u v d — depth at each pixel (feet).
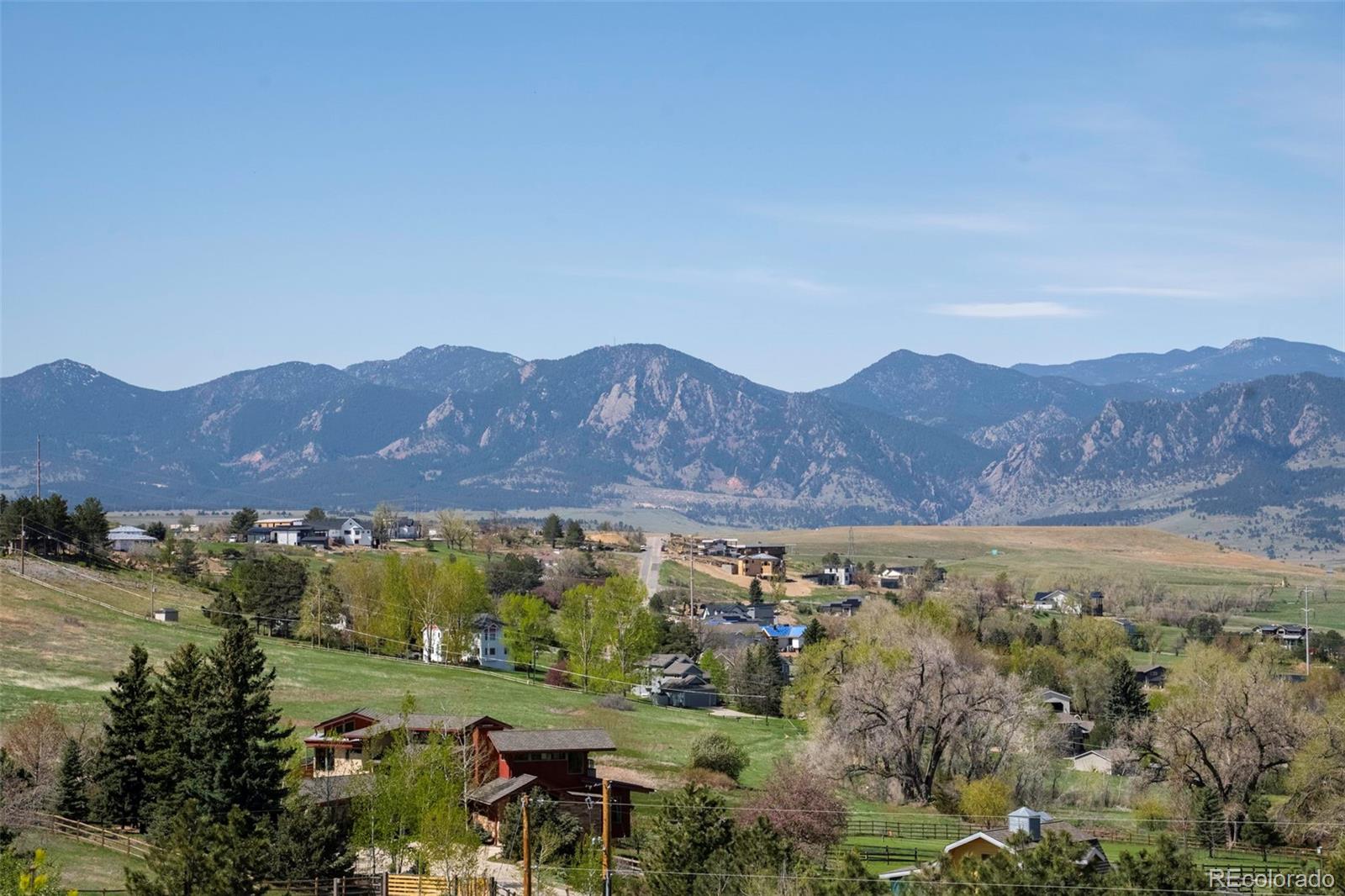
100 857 240.53
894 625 529.45
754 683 545.85
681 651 651.66
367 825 249.55
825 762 376.48
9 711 358.64
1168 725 355.36
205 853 194.18
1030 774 369.50
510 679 538.47
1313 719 353.51
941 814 350.84
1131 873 216.54
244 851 199.31
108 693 395.75
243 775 261.03
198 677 275.80
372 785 263.70
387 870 253.24
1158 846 224.74
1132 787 375.45
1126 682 522.06
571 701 492.95
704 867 229.45
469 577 594.65
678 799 244.22
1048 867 216.13
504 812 279.28
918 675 382.42
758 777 384.27
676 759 392.27
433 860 232.53
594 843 260.21
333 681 467.11
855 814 338.34
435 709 419.54
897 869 265.13
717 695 547.49
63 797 272.51
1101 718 524.52
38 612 497.05
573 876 244.01
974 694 377.71
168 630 513.45
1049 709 415.64
